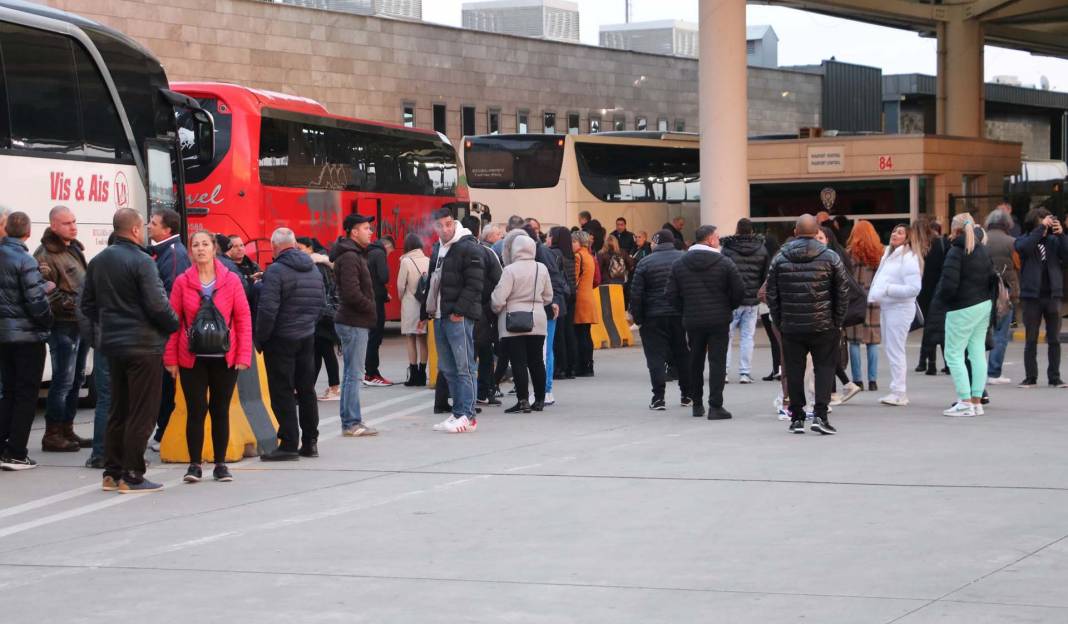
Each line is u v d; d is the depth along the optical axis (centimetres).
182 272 1116
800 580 703
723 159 2905
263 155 2380
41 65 1466
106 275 1001
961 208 3453
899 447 1162
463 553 784
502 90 5072
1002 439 1203
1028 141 7294
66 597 699
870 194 3372
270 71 4197
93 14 3703
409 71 4681
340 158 2628
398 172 2850
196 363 1043
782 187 3434
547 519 878
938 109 4466
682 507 909
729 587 691
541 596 681
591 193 3241
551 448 1202
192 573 747
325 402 1625
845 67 6762
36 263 1112
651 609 652
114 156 1566
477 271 1314
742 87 2906
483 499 955
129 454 1015
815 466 1067
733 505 912
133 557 793
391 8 6119
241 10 4097
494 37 5031
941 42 4444
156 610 668
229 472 1095
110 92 1564
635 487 989
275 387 1153
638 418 1416
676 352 1504
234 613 659
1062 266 1631
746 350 1759
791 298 1232
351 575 734
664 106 5856
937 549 769
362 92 4516
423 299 1766
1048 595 664
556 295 1614
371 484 1032
